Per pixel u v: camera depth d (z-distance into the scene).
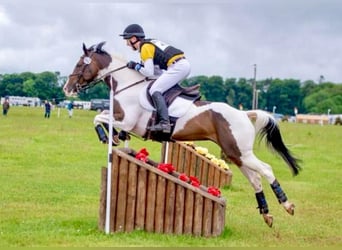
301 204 11.13
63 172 14.07
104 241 7.00
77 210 9.25
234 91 100.25
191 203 7.47
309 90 113.12
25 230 7.58
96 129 8.26
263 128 8.38
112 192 7.40
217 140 8.08
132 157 7.41
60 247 6.69
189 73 8.18
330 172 17.02
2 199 10.04
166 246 6.85
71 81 8.58
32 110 52.31
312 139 31.50
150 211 7.46
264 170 8.05
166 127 7.92
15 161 15.75
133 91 8.20
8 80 71.81
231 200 11.16
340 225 9.07
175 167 12.46
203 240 7.30
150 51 8.19
